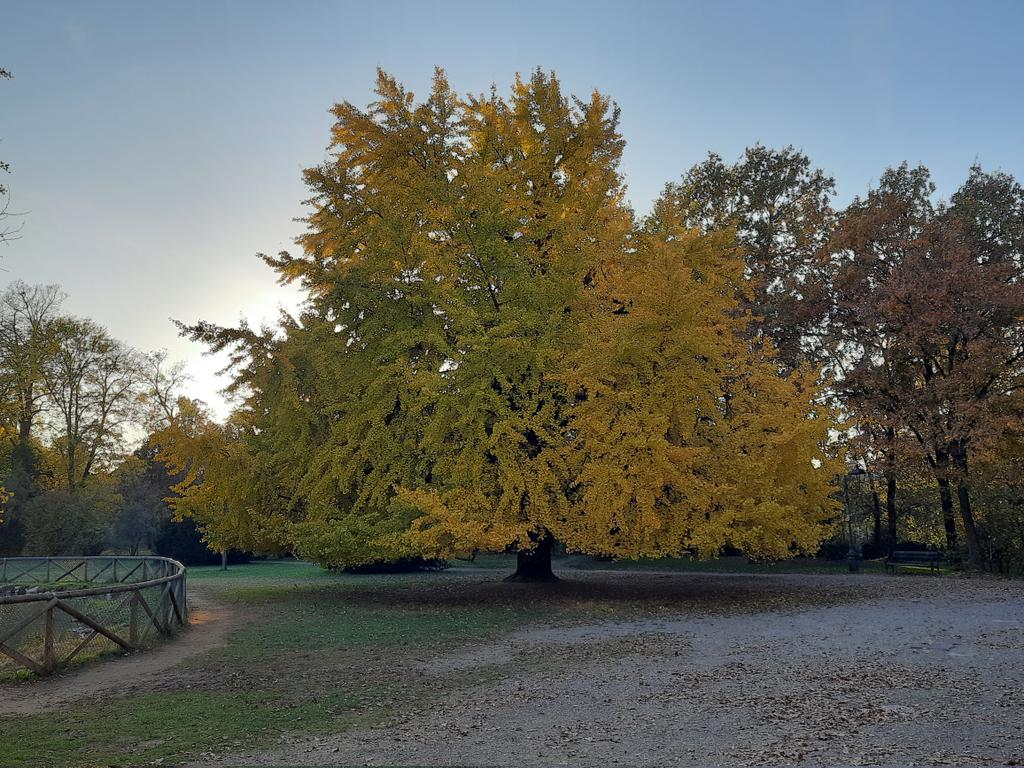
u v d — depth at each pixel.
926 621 13.43
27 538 33.84
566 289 16.67
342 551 16.66
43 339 32.06
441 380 15.80
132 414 40.66
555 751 6.36
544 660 10.54
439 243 18.64
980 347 24.88
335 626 14.12
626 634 12.66
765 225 34.91
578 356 15.93
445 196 16.86
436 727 7.21
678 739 6.62
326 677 9.73
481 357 16.08
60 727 7.50
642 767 5.90
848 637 11.84
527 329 16.78
